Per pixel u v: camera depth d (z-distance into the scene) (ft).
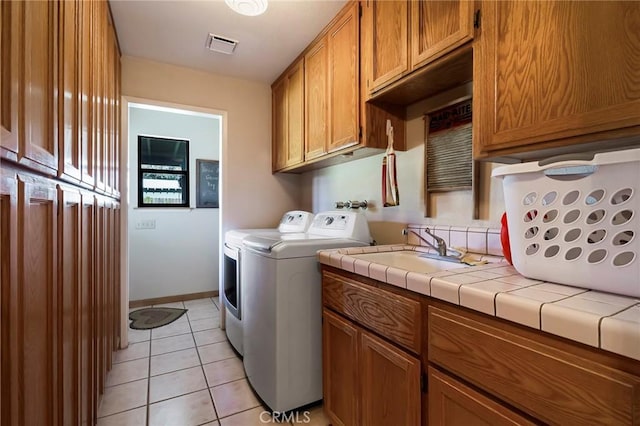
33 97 2.31
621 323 1.81
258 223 9.98
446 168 5.29
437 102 5.48
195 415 5.40
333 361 4.89
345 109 6.23
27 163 2.19
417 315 3.28
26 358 2.24
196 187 12.42
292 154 8.64
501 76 3.40
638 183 2.31
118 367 7.00
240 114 9.68
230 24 6.71
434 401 3.09
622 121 2.50
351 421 4.42
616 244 2.43
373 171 7.09
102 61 5.18
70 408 3.38
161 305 11.54
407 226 6.13
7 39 1.91
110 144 6.08
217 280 12.75
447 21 4.09
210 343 8.30
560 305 2.16
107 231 5.84
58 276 2.91
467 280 2.98
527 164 2.98
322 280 5.24
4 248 1.91
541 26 3.03
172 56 8.18
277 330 5.23
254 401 5.82
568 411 2.06
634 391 1.78
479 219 4.81
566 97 2.85
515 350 2.37
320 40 7.07
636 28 2.42
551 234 2.86
